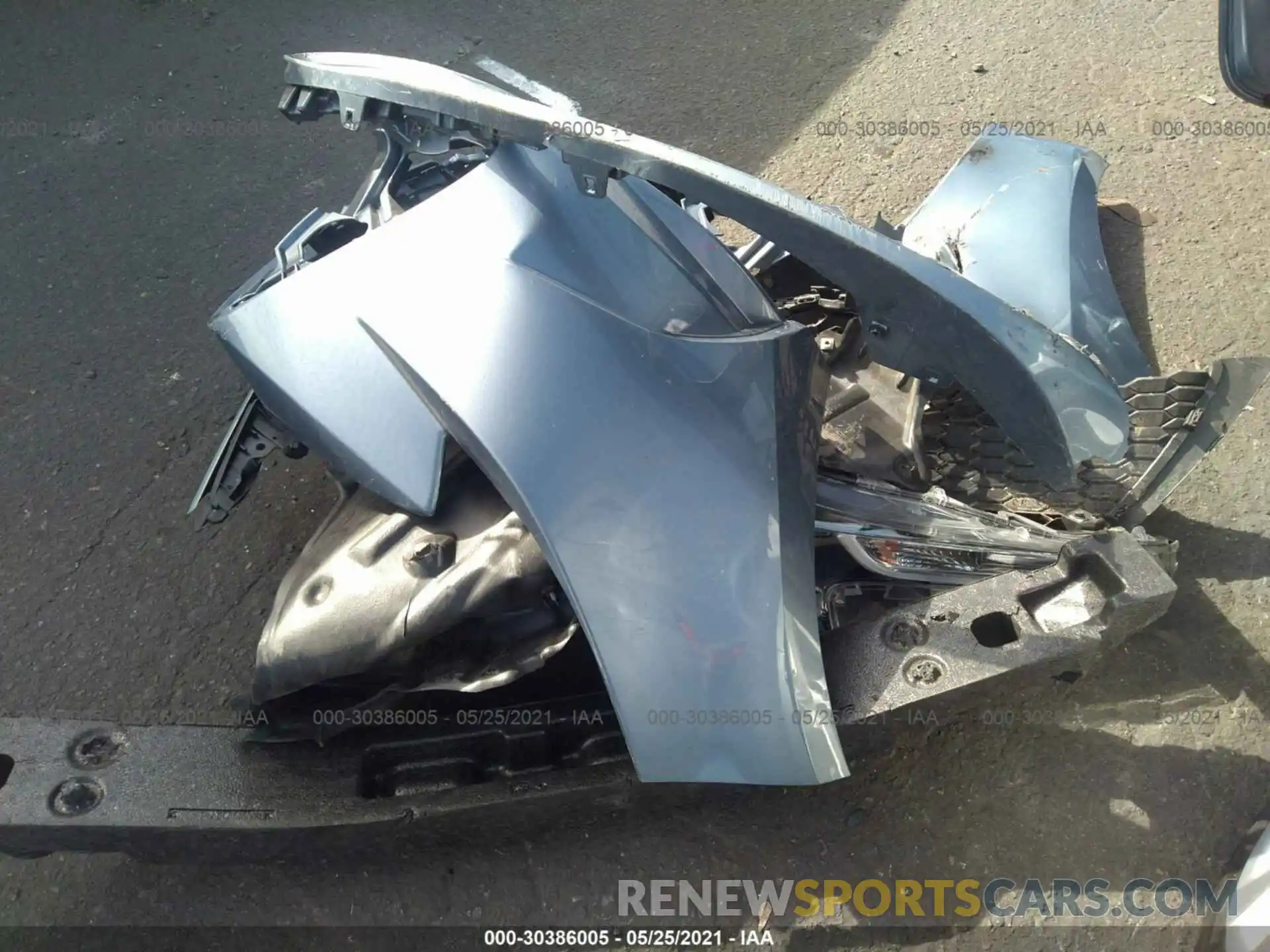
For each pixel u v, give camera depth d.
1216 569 2.47
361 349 1.82
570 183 1.92
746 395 1.81
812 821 2.19
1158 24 4.00
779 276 2.46
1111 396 1.96
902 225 2.96
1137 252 3.18
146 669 2.55
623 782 1.90
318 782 1.92
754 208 1.75
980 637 1.99
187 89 4.16
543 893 2.14
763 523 1.74
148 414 3.08
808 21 4.23
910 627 1.94
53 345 3.27
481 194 1.88
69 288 3.44
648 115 3.89
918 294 1.79
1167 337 2.95
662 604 1.68
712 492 1.74
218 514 2.26
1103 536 1.97
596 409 1.73
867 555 2.08
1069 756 2.22
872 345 1.93
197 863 2.02
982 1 4.21
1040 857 2.11
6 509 2.87
